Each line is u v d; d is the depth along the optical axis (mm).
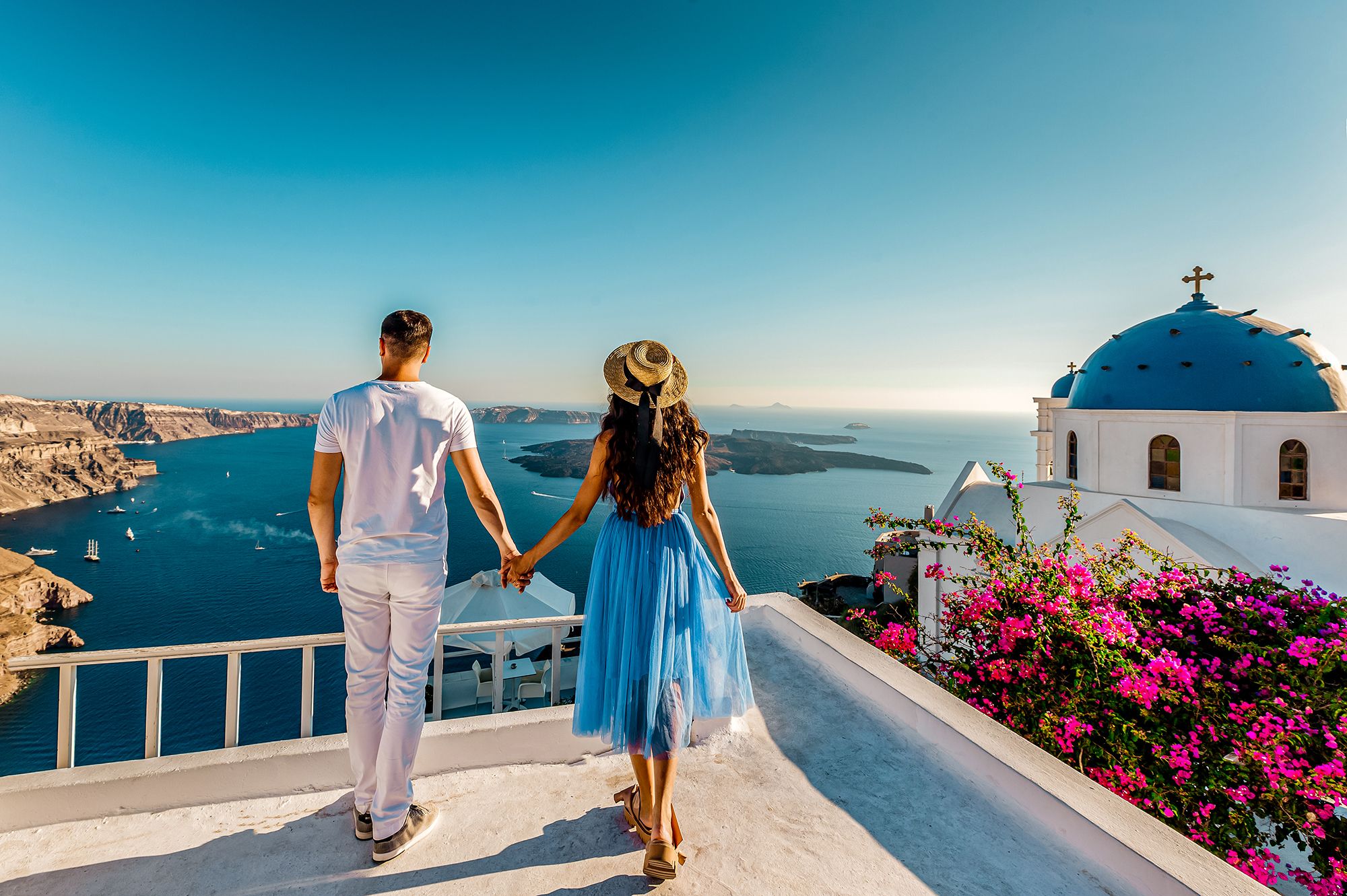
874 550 18594
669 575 1954
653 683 1837
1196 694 3727
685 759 2434
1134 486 12008
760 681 3092
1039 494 13242
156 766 2059
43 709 30938
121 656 2105
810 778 2297
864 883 1752
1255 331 11602
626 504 1983
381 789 1831
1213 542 10305
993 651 4684
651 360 1929
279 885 1728
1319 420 10148
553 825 2021
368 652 1929
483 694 13070
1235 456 10656
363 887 1723
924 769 2348
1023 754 2158
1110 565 4965
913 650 5504
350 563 1868
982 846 1910
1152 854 1629
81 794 1968
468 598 14102
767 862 1838
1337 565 9406
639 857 1859
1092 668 4117
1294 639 3762
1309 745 3340
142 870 1772
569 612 14000
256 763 2123
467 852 1876
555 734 2445
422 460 1910
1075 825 1835
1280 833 3447
